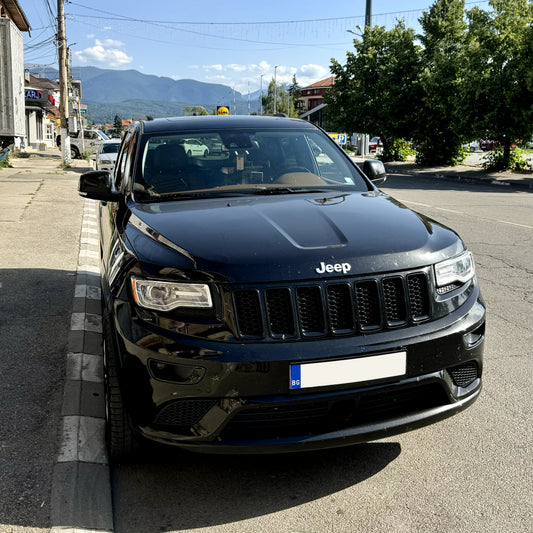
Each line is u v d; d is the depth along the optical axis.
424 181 21.58
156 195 3.62
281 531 2.52
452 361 2.74
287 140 4.26
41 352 4.36
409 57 27.67
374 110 29.55
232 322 2.50
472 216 11.47
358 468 3.00
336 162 4.20
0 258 7.27
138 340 2.58
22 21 30.88
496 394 3.80
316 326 2.55
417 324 2.69
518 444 3.21
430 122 26.98
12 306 5.40
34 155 31.53
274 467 3.02
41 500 2.66
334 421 2.60
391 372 2.59
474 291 2.99
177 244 2.75
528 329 5.03
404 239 2.83
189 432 2.56
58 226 9.59
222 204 3.38
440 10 27.42
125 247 2.95
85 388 3.76
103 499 2.70
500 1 21.14
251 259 2.59
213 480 2.91
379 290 2.62
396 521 2.57
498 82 20.92
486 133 22.45
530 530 2.50
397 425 2.64
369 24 31.77
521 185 18.88
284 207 3.27
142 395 2.58
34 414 3.44
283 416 2.55
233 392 2.47
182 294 2.55
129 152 4.25
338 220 3.02
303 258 2.60
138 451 2.98
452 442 3.24
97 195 3.79
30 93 36.22
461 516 2.60
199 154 3.99
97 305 5.43
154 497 2.77
